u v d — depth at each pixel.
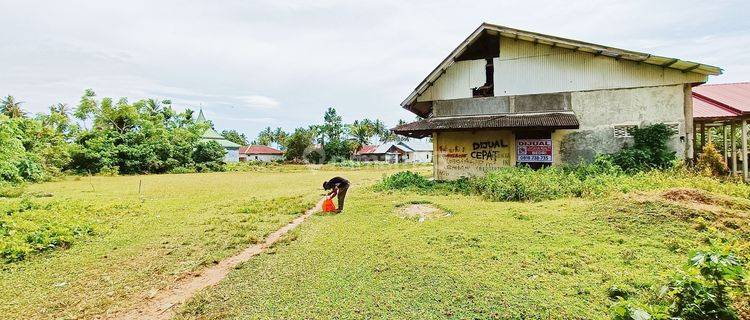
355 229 7.07
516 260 4.66
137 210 10.50
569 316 3.23
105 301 4.21
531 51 13.91
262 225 8.17
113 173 31.22
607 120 12.99
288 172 37.31
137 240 6.94
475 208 8.27
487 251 5.08
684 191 6.88
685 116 12.34
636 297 3.46
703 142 16.09
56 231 6.96
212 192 16.08
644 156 11.73
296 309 3.71
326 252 5.59
